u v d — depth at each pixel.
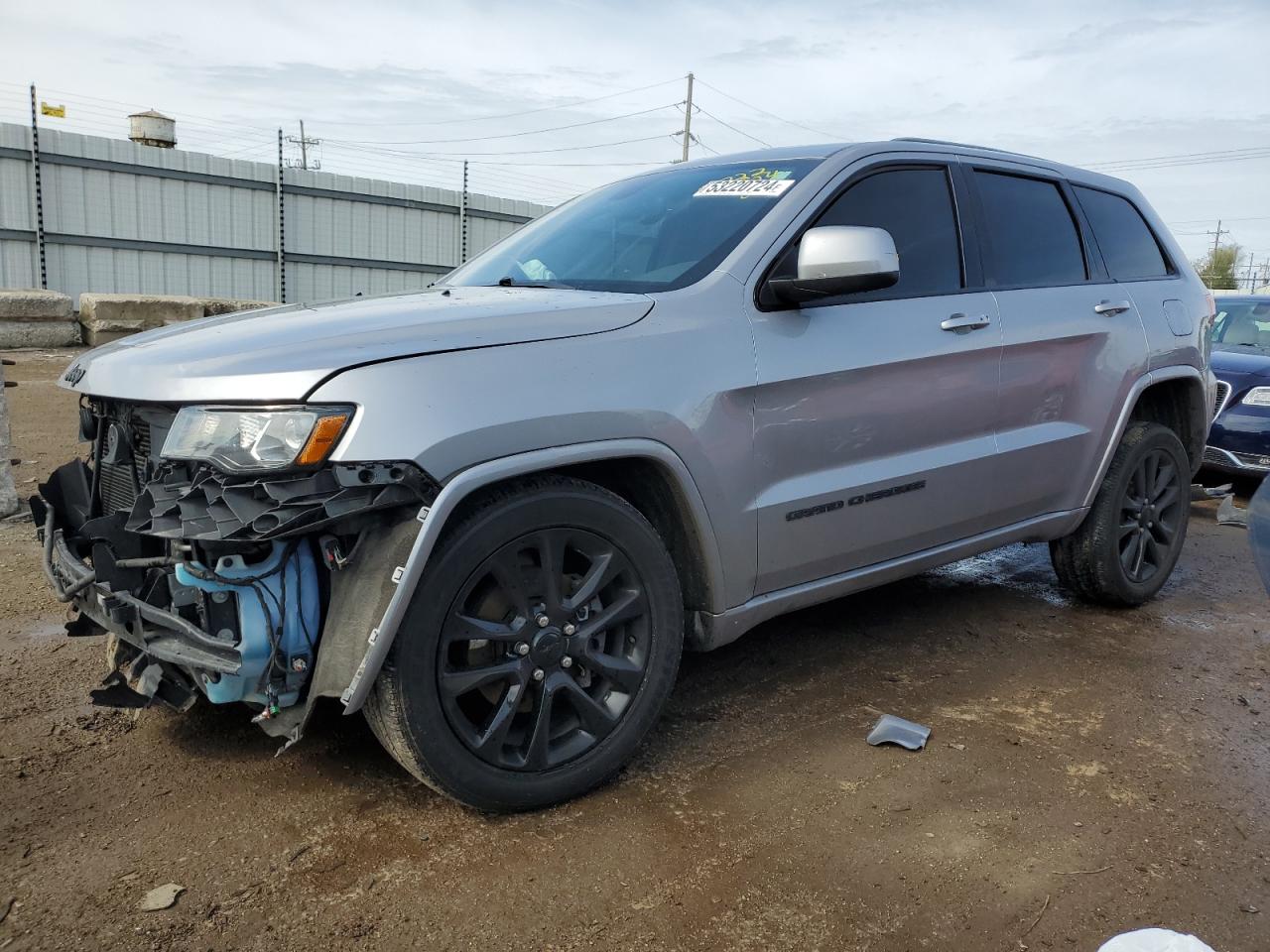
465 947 2.02
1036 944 2.08
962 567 5.17
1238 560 5.54
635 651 2.67
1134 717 3.28
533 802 2.50
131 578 2.42
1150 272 4.52
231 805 2.53
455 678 2.35
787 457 2.94
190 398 2.24
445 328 2.39
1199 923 2.16
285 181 24.22
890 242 2.80
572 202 3.92
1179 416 4.64
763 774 2.78
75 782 2.62
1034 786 2.76
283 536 2.12
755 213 3.11
